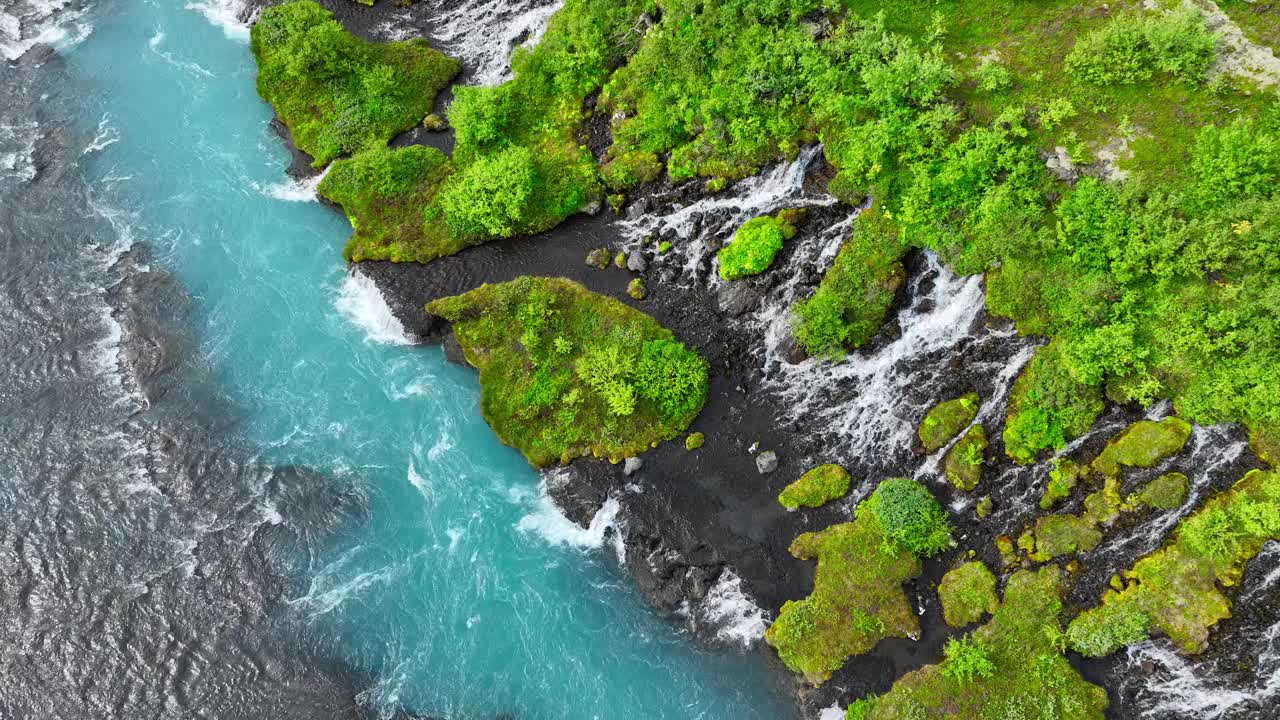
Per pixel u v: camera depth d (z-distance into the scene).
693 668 27.80
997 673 25.59
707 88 35.78
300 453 32.34
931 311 31.11
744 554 29.23
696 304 33.91
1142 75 29.97
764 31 35.25
